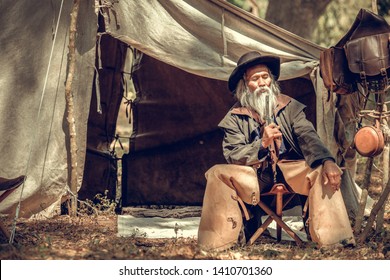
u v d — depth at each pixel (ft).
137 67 50.83
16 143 42.60
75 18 42.45
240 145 34.22
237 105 35.70
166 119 51.16
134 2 43.16
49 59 41.96
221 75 42.98
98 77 46.01
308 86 47.34
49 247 33.96
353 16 72.90
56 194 42.96
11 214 42.34
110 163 49.90
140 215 46.65
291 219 44.91
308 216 35.12
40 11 43.29
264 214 44.62
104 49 48.14
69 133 42.80
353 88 36.42
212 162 51.11
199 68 42.86
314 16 72.69
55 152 42.78
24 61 43.04
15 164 42.47
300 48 43.70
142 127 51.42
